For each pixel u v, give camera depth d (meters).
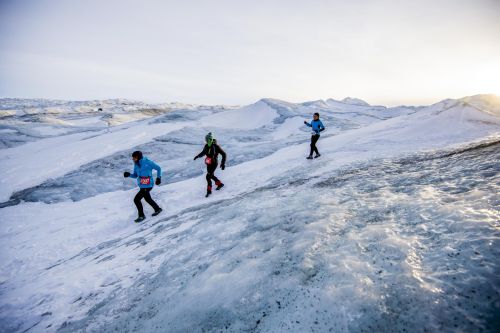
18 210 10.18
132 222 8.04
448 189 4.02
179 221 6.10
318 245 3.18
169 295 3.07
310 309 2.24
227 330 2.31
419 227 3.05
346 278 2.47
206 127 25.25
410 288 2.16
